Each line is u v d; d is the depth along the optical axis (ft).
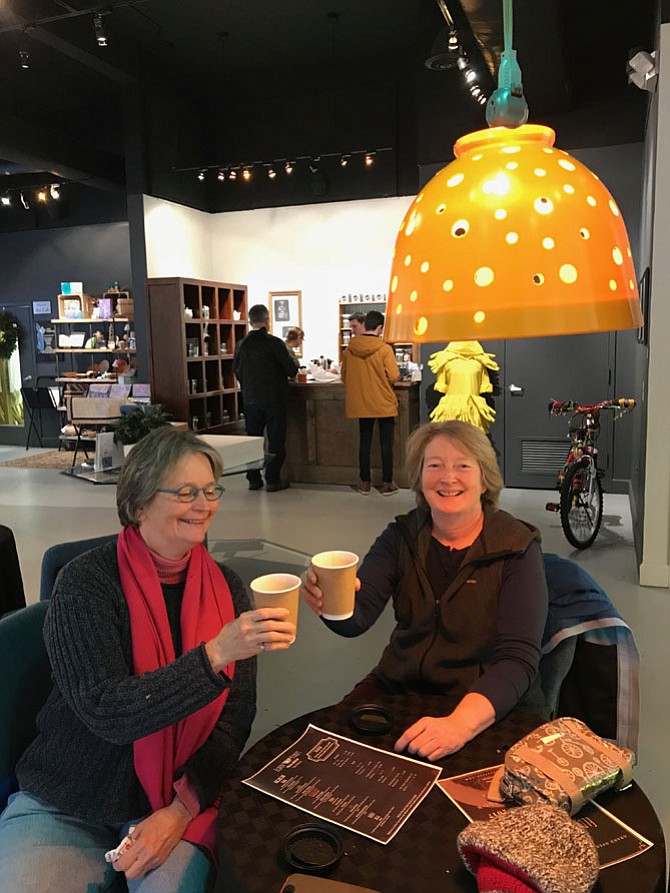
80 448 32.71
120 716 4.41
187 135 30.76
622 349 21.06
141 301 28.76
